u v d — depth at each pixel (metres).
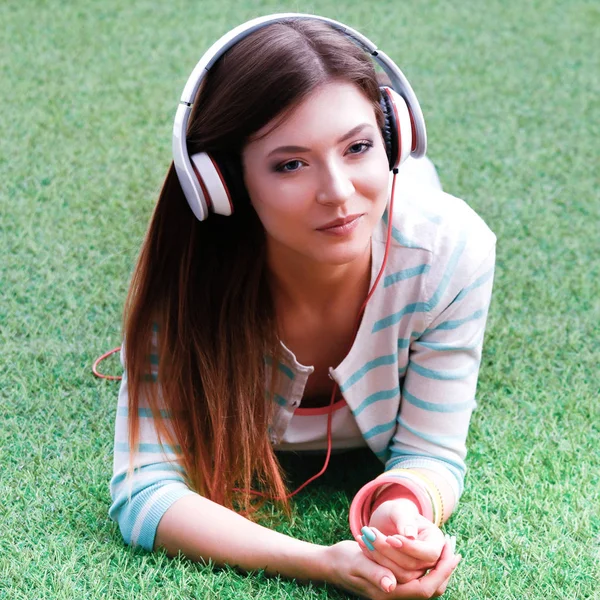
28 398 2.61
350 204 1.76
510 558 2.04
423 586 1.85
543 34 5.02
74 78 4.52
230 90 1.74
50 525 2.15
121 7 5.23
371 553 1.84
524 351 2.83
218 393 2.08
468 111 4.29
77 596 1.92
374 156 1.79
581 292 3.11
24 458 2.38
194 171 1.80
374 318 2.07
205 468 2.12
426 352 2.12
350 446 2.34
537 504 2.20
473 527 2.14
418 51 4.83
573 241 3.39
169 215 1.99
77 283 3.12
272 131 1.73
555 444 2.43
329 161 1.74
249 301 2.07
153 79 4.52
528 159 3.93
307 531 2.16
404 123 1.88
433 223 2.07
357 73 1.76
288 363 2.12
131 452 2.08
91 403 2.61
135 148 3.96
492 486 2.28
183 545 2.00
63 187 3.68
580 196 3.68
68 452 2.42
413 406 2.15
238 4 5.29
